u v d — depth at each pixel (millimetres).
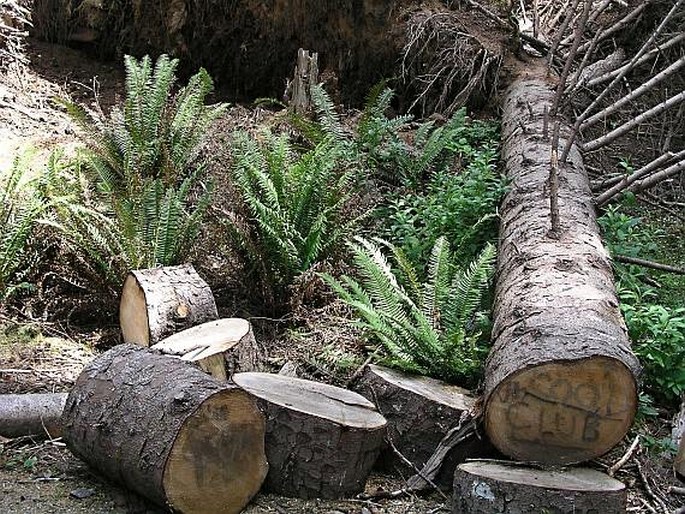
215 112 6484
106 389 4047
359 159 6508
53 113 7375
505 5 8234
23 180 6184
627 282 5406
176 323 4906
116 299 5484
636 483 4281
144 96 6496
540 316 4172
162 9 8438
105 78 8438
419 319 4535
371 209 5754
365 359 4879
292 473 4105
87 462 4152
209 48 8539
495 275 5148
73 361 5152
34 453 4387
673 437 4520
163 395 3908
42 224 5574
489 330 4820
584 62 6039
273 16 8195
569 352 3904
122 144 6250
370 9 7863
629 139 7633
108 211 5711
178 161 6238
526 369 3924
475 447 4184
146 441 3861
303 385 4348
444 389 4398
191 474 3861
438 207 5918
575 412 3938
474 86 7625
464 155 6805
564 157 5676
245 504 4000
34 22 8758
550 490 3783
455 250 5746
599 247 4875
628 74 7934
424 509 4102
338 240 5590
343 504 4098
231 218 5516
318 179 5629
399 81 7926
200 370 4062
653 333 4801
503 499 3822
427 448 4250
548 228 4957
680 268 5816
